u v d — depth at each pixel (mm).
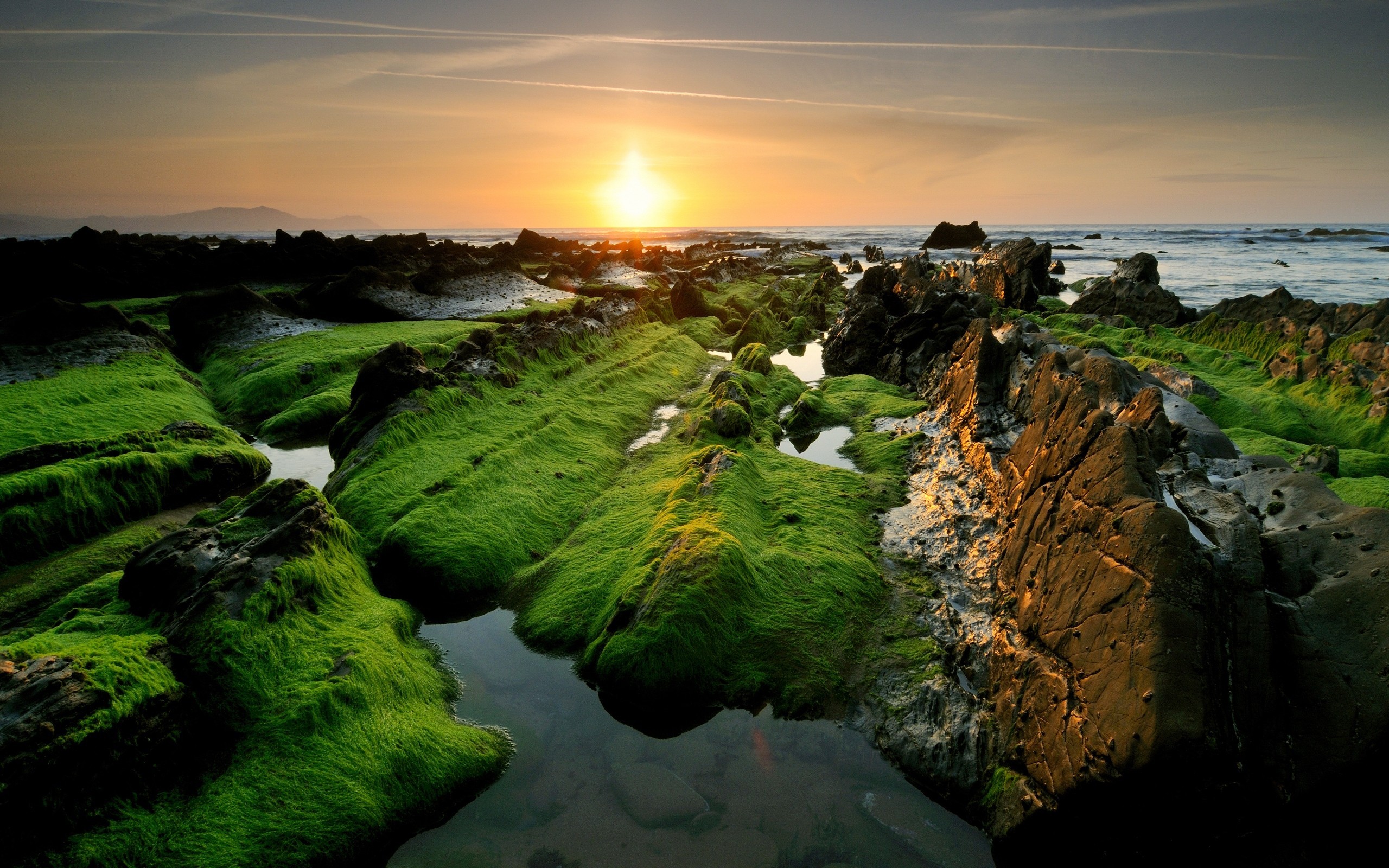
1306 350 29688
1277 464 11789
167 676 9750
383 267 64188
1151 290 42812
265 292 50438
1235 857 7316
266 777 9430
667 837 9195
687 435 23844
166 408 26078
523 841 9250
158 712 9281
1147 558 8188
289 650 11344
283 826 8891
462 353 27875
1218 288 69125
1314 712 7129
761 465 21266
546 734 11289
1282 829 7105
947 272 63469
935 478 19969
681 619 12258
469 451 21297
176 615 11156
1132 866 7883
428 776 10023
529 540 17312
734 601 13000
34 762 7824
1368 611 7371
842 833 9203
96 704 8617
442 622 14547
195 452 20359
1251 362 30750
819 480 20109
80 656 9125
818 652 12477
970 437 20953
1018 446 15836
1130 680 7699
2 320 30828
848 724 11195
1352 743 6762
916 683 11523
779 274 92062
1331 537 8539
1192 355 32875
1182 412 16625
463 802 10008
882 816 9461
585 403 27656
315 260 61562
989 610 12898
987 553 14867
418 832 9508
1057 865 8453
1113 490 9398
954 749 10148
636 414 28375
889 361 34875
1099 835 8016
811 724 11219
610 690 12070
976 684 11297
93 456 19031
